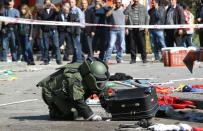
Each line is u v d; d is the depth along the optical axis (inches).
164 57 1653.5
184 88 1121.4
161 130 719.1
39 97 1114.1
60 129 767.7
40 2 2283.5
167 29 1948.8
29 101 1064.8
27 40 1857.8
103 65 817.5
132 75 1432.1
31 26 1863.9
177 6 1936.5
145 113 799.7
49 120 845.8
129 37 1870.1
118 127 757.9
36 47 2160.4
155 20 1927.9
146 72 1509.6
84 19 1877.5
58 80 834.8
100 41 1887.3
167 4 2075.5
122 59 1991.9
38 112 933.2
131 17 1866.4
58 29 1872.5
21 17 1903.3
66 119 846.5
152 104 805.9
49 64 1849.2
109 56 1870.1
